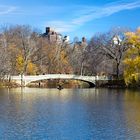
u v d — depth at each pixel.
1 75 145.62
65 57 193.38
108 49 154.50
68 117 70.50
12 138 54.97
